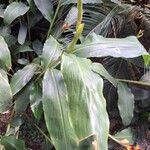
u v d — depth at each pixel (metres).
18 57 1.09
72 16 1.04
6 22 1.01
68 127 0.71
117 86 0.98
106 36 1.10
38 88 0.90
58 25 1.10
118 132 1.04
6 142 0.86
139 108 1.12
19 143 0.87
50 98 0.76
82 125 0.68
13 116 0.96
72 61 0.76
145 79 1.01
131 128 1.08
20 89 0.90
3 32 1.06
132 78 1.12
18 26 1.16
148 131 1.12
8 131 0.95
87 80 0.73
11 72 1.03
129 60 1.08
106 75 0.92
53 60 0.86
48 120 0.73
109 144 1.03
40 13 1.11
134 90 1.09
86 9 1.09
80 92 0.71
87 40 0.87
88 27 1.08
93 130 0.67
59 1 1.05
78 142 0.68
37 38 1.19
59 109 0.74
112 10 1.09
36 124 1.02
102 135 0.67
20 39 1.06
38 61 0.99
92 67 0.89
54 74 0.80
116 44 0.85
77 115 0.69
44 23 1.19
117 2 1.10
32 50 1.08
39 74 0.93
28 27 1.11
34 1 1.04
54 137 0.72
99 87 0.73
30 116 1.02
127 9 1.09
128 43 0.86
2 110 0.86
